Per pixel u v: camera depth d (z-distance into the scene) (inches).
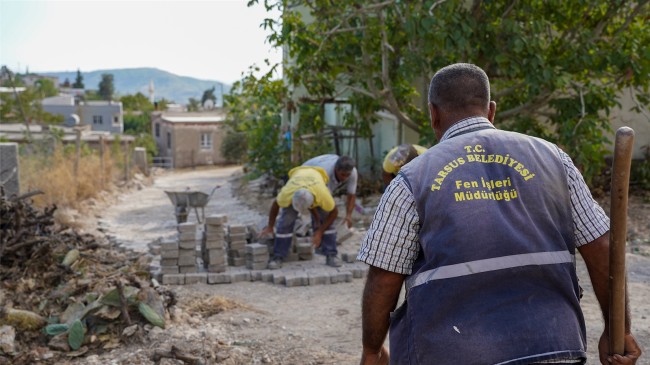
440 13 368.2
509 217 89.7
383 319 96.5
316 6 418.3
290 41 423.8
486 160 93.7
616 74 418.9
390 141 566.3
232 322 233.9
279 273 294.7
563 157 97.0
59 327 216.1
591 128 380.5
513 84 444.5
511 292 87.8
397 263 93.0
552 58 403.5
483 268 87.6
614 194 88.3
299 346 209.6
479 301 87.6
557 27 416.5
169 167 1825.8
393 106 426.6
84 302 231.1
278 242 306.0
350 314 244.2
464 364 85.8
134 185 836.6
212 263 295.3
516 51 371.2
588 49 395.5
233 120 1289.4
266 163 610.9
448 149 95.2
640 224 373.1
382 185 522.6
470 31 368.5
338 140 617.3
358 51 431.8
